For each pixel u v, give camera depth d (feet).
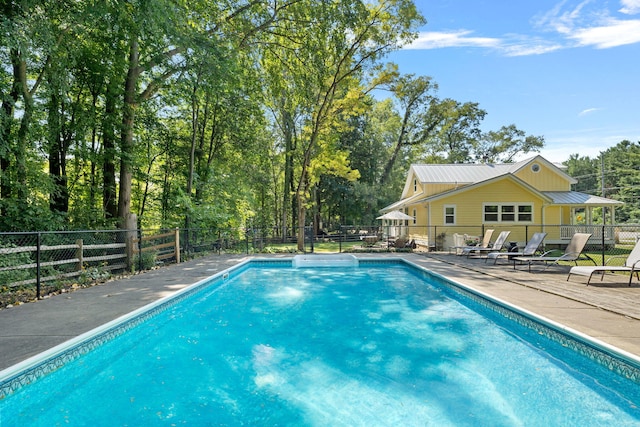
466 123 126.72
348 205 104.01
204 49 36.83
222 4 46.98
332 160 71.00
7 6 25.07
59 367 12.07
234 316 21.15
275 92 61.21
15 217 29.81
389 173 115.55
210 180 61.46
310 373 13.43
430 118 108.68
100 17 29.12
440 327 18.80
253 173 89.51
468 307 22.86
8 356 11.19
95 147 48.01
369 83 64.80
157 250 40.14
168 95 53.57
